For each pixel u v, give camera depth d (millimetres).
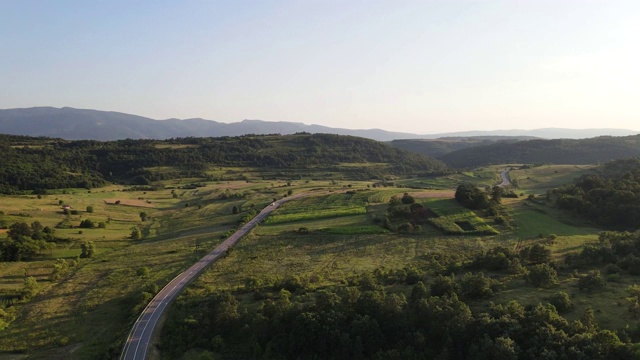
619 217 105562
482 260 76000
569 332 45719
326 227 123812
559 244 93812
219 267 96312
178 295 79938
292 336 56188
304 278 82125
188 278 90000
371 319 55375
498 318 50000
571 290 59656
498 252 78438
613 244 76750
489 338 46219
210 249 111875
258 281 80375
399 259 93938
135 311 73250
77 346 64125
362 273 85250
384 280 75812
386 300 58000
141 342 62000
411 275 72562
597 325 47500
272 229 127000
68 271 101312
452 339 49188
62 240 124938
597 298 55594
